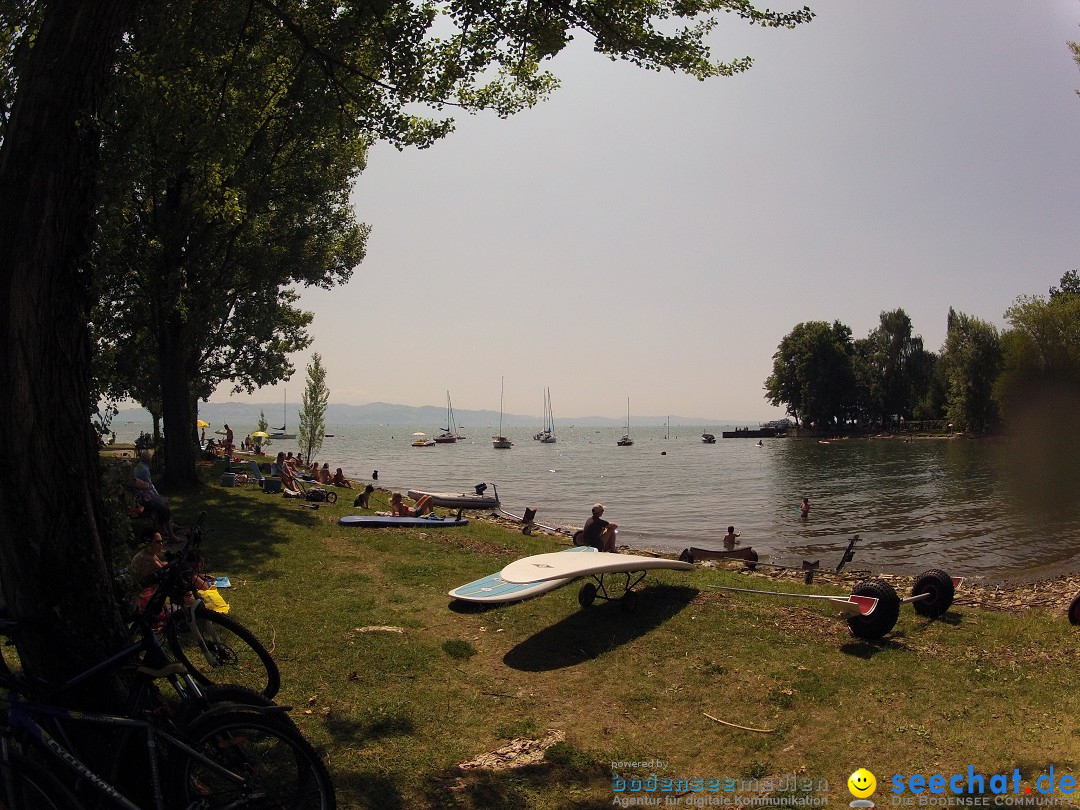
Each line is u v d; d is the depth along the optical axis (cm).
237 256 2131
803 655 758
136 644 411
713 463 7606
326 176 2066
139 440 2461
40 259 381
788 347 11550
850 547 1980
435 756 528
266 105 1124
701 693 660
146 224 1845
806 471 6153
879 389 10962
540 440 15050
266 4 827
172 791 373
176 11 824
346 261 2841
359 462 7775
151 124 971
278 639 783
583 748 552
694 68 777
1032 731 570
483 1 743
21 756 349
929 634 847
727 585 1130
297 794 386
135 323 2108
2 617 396
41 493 384
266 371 3656
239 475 2494
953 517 3319
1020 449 6612
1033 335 6462
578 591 1021
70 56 389
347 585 1070
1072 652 778
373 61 925
